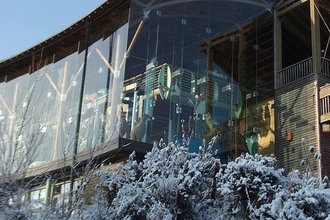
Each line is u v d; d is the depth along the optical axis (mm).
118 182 8922
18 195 7090
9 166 7281
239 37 17094
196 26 16281
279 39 17422
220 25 16812
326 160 14469
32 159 8656
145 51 15047
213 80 16062
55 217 7301
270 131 16469
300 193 7836
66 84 16875
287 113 16094
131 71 14586
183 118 14930
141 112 14227
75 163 8672
